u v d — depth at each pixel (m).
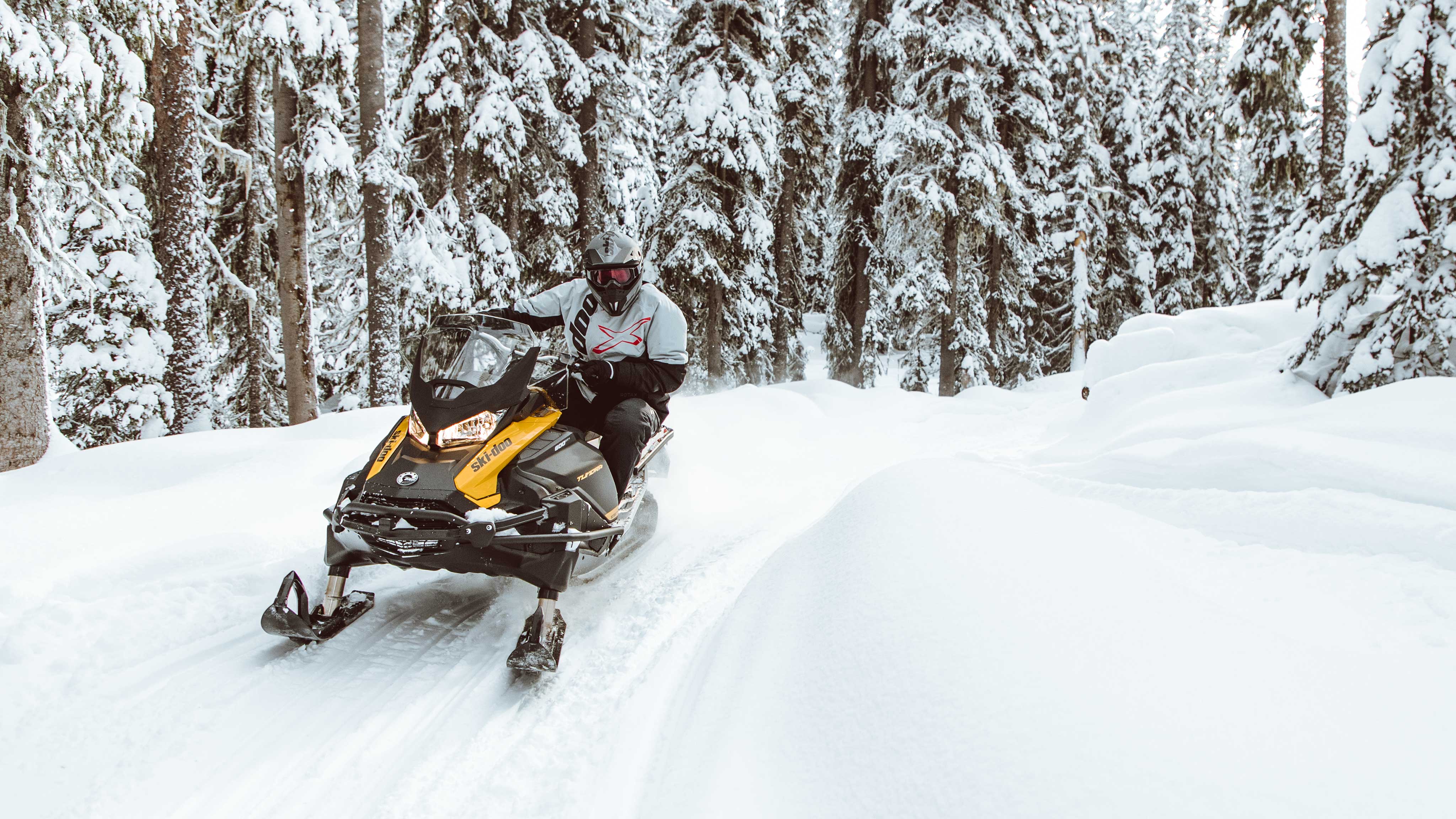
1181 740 1.73
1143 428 6.86
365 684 3.27
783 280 22.03
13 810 2.42
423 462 3.54
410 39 16.38
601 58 18.17
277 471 6.53
